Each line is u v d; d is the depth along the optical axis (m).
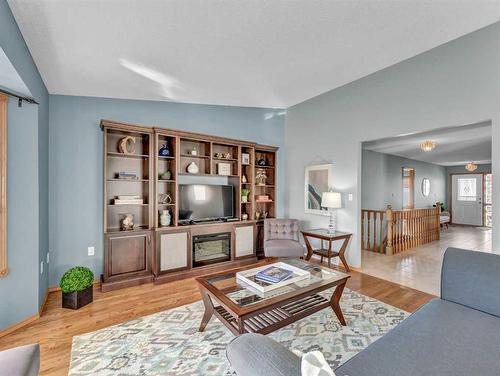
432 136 4.92
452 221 10.11
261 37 2.46
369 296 2.98
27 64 2.16
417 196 8.59
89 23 1.99
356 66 3.38
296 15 2.19
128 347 2.02
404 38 2.75
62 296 2.68
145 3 1.84
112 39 2.22
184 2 1.88
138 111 3.67
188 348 2.01
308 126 4.70
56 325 2.34
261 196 4.75
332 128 4.28
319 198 4.50
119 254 3.19
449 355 1.25
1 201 2.17
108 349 1.99
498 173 2.60
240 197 4.24
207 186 3.99
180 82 3.26
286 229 4.35
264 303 1.84
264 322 1.97
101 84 3.04
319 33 2.50
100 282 3.21
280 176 5.14
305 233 4.15
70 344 2.05
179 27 2.17
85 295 2.73
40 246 2.55
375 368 1.17
